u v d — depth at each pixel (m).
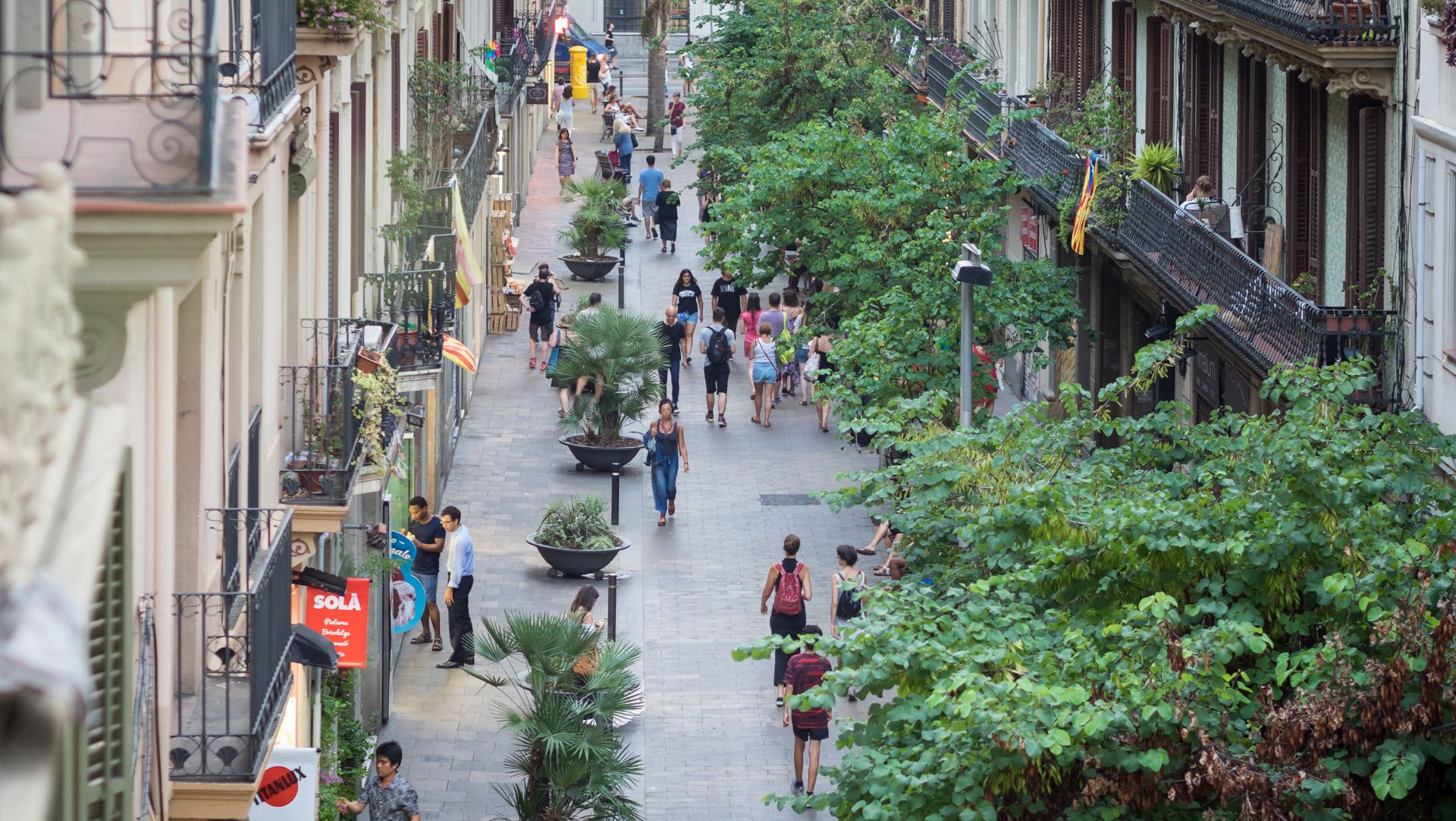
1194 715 16.44
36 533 5.48
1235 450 20.52
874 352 39.75
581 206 73.06
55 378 5.64
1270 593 18.25
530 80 90.75
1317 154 32.59
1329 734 16.50
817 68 64.31
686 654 37.47
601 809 27.41
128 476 11.62
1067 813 16.83
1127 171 42.47
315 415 25.03
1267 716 16.78
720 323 54.81
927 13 78.06
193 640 17.12
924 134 45.62
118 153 10.49
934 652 17.52
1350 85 28.89
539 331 60.25
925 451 22.14
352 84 33.12
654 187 81.75
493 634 28.00
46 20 11.20
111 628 11.39
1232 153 38.62
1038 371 56.75
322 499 24.03
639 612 39.78
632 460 51.22
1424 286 27.09
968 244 33.88
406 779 31.17
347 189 31.05
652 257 77.88
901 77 65.00
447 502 46.97
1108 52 50.22
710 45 67.81
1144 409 45.59
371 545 32.56
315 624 24.80
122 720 11.66
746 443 52.97
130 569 11.75
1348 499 18.45
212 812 15.66
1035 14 59.44
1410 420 20.14
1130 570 18.81
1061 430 22.19
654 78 108.69
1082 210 42.31
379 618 32.94
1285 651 18.62
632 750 32.69
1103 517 18.80
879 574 40.97
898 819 16.88
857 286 44.94
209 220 10.27
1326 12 28.58
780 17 64.75
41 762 5.02
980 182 45.34
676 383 56.00
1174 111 43.38
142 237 10.29
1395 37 28.31
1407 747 16.58
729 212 50.88
